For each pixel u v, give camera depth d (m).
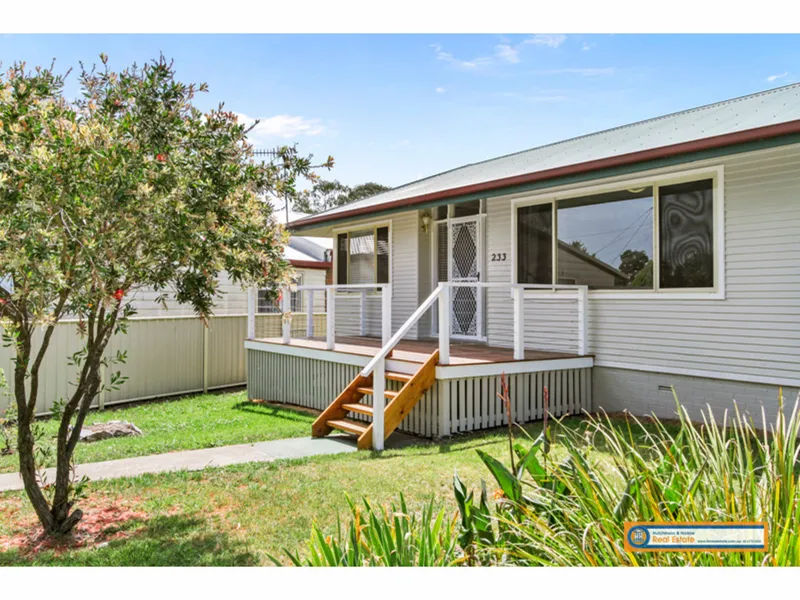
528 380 8.29
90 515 4.91
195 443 7.71
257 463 6.32
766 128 6.10
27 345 4.32
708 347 7.62
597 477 2.79
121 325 4.46
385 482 5.45
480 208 10.88
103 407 11.32
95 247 3.59
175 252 4.15
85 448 7.68
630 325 8.44
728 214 7.41
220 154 4.47
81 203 3.60
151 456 6.98
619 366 8.58
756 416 7.20
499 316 10.29
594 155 8.59
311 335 12.24
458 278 11.46
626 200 8.45
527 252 9.83
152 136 4.23
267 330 14.88
